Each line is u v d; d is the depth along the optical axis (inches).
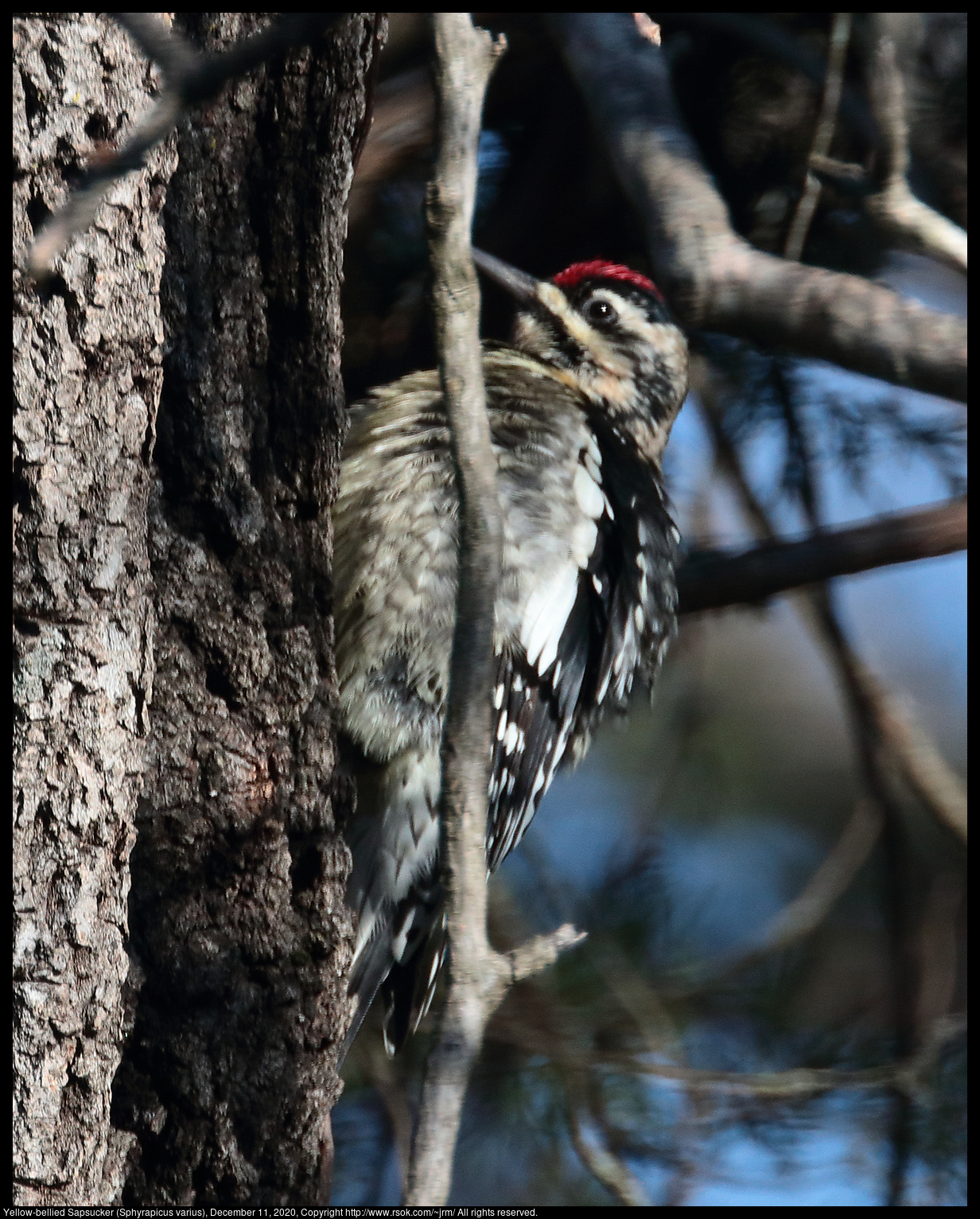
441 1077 142.6
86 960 176.2
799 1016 364.8
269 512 212.7
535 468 309.9
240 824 205.0
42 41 173.5
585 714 347.9
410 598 286.2
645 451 367.9
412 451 293.6
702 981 354.6
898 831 389.1
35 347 174.6
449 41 160.2
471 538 161.8
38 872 174.1
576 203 370.9
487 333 397.4
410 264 355.3
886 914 400.8
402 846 294.7
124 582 181.8
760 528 386.6
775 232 357.4
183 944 200.5
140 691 185.5
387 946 298.0
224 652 206.1
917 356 192.2
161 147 183.5
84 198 141.0
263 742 208.7
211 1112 200.1
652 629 350.0
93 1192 178.1
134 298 181.0
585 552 312.2
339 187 217.0
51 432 175.0
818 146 294.7
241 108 209.6
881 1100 344.2
